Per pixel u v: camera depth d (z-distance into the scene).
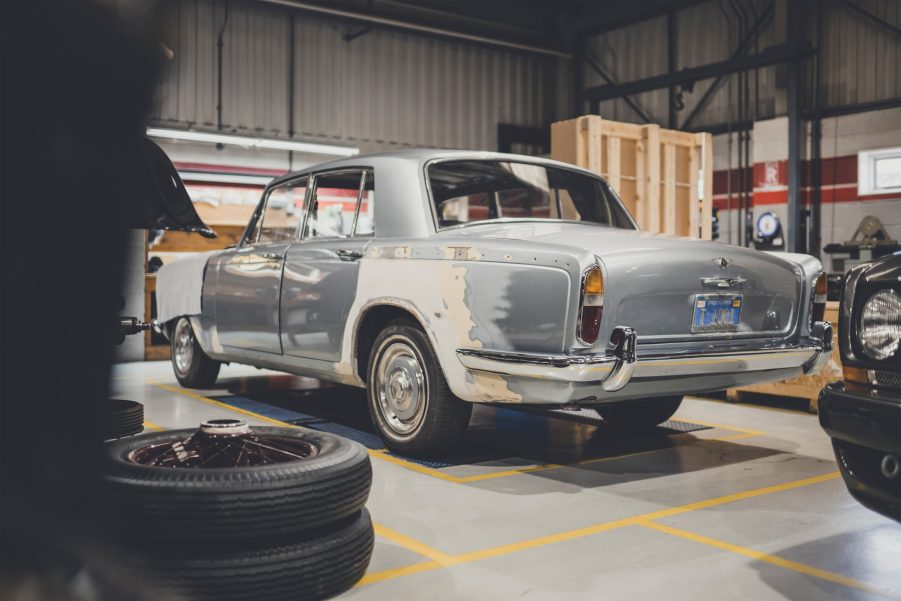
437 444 3.76
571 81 14.70
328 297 4.26
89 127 0.50
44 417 0.54
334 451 2.30
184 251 10.49
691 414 5.43
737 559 2.54
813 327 3.86
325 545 2.11
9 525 0.53
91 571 0.56
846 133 11.13
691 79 12.20
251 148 11.49
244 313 5.05
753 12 12.09
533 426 4.92
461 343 3.48
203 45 11.16
